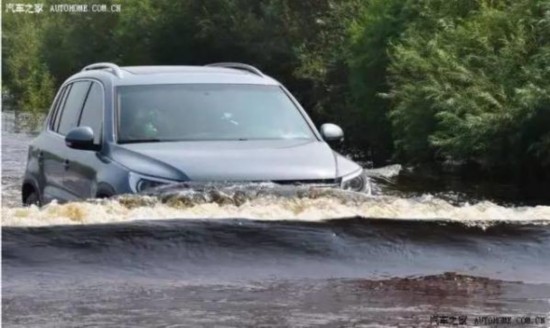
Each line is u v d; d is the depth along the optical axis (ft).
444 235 39.93
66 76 351.67
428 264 38.42
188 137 59.47
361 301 35.32
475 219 42.32
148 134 59.41
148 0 290.76
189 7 273.75
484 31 137.69
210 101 62.18
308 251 38.63
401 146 147.02
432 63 138.00
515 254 39.09
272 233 39.22
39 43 368.27
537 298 35.96
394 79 154.81
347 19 212.84
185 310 34.14
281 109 62.95
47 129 69.87
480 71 128.98
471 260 38.73
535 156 119.55
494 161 122.11
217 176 53.36
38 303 34.32
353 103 179.73
